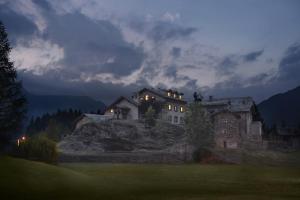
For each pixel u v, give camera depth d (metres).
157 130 108.44
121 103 130.25
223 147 104.31
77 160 88.94
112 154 91.06
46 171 37.12
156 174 57.22
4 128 50.44
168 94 138.00
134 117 126.44
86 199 28.27
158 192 34.12
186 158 92.12
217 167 75.75
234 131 104.00
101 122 108.94
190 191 35.44
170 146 100.38
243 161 89.19
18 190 28.78
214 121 106.94
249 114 116.31
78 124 124.69
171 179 49.75
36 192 29.25
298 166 84.06
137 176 52.88
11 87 51.47
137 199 29.05
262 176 56.81
